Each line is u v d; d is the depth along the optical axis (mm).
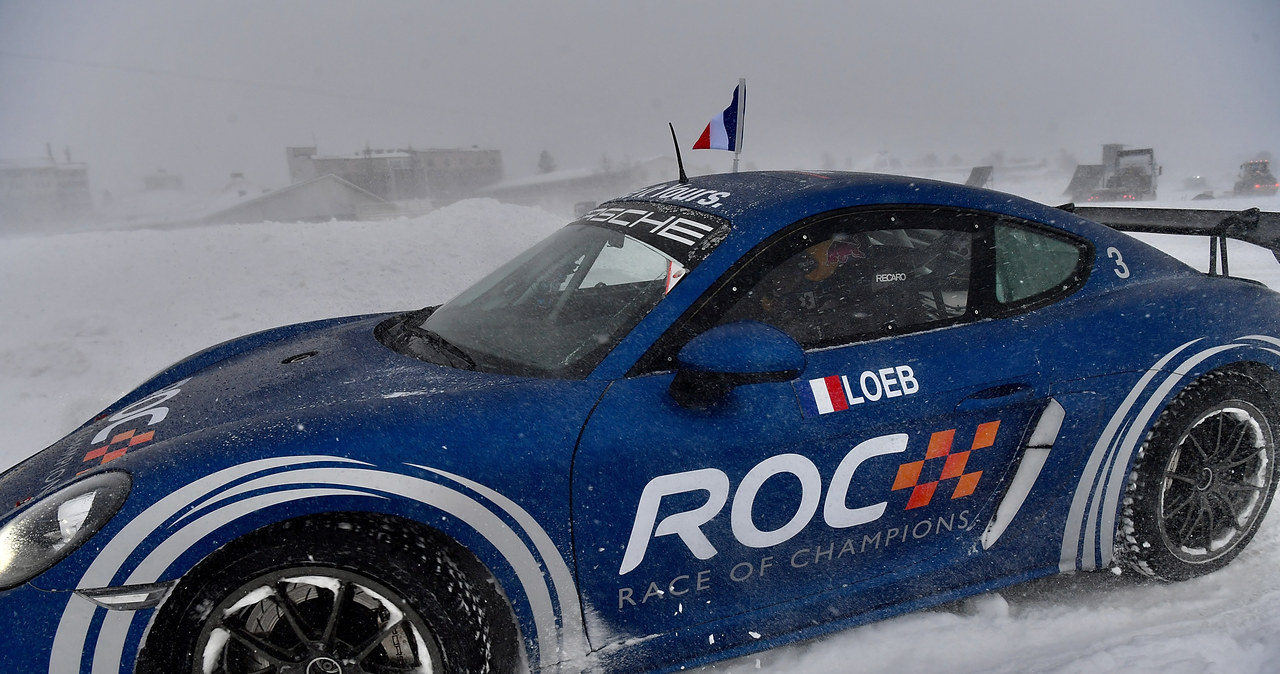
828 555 2184
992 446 2312
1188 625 2383
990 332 2352
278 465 1745
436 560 1782
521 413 1931
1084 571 2643
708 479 1982
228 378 2389
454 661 1786
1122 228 3225
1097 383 2398
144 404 2355
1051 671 2145
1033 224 2564
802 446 2062
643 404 1988
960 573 2365
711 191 2559
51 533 1688
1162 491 2523
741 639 2121
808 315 2203
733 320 2129
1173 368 2480
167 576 1645
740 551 2068
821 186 2408
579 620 1947
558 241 2721
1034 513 2432
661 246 2307
